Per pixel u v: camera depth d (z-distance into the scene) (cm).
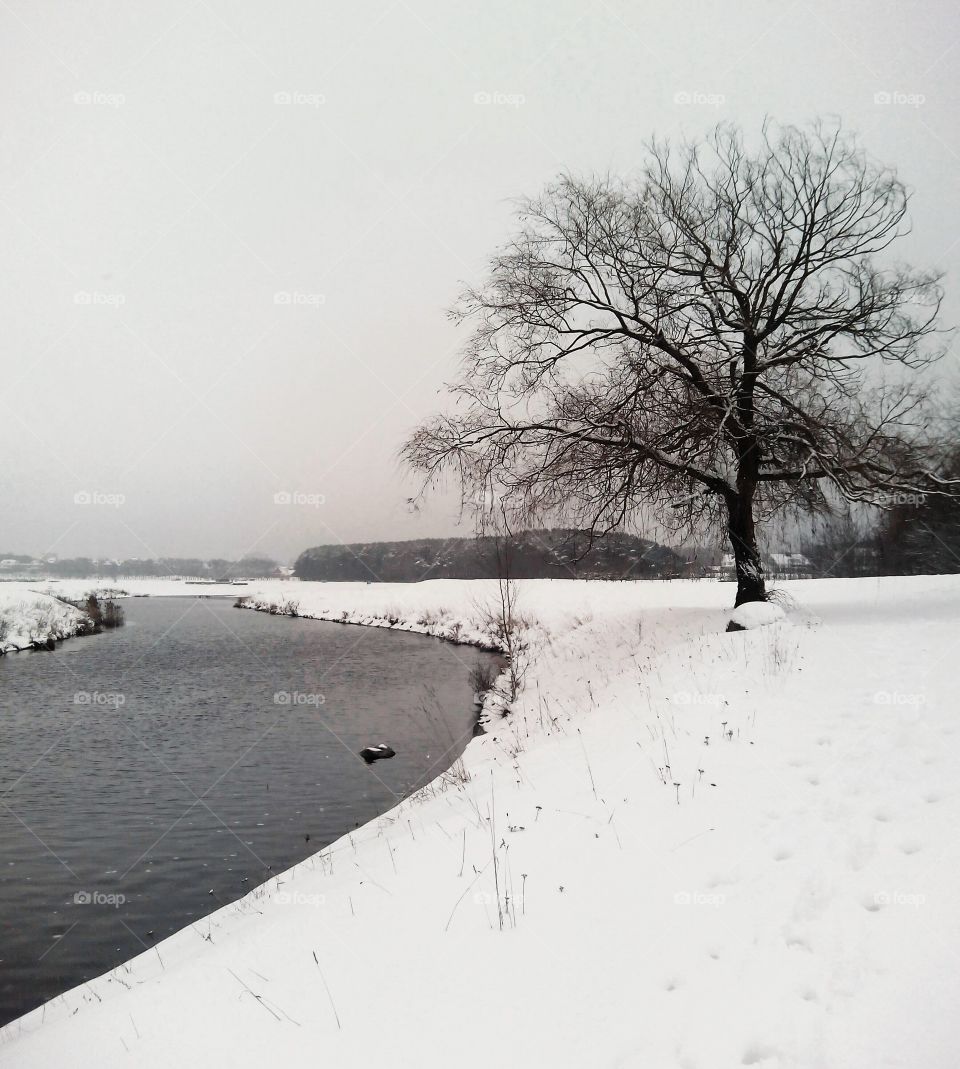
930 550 3459
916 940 471
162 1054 475
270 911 733
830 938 490
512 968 510
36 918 918
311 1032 472
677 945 511
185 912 927
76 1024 557
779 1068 396
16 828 1222
